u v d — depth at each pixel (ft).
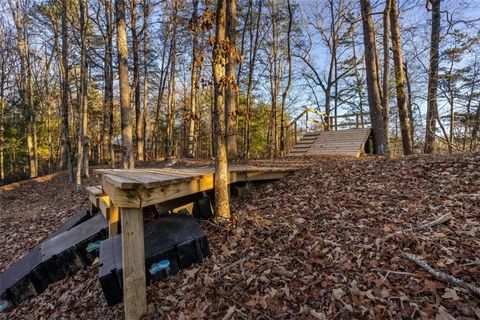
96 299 10.28
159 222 11.60
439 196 12.60
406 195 13.25
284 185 17.28
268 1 53.88
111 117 39.86
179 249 9.98
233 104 22.63
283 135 45.47
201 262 10.39
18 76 59.57
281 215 13.12
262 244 11.03
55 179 43.32
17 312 11.18
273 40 54.44
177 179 10.57
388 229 10.51
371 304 7.45
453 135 38.50
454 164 15.49
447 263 8.34
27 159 73.00
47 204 29.04
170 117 57.16
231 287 8.97
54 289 11.79
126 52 25.34
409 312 7.03
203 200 13.89
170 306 8.66
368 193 14.16
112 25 40.34
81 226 14.43
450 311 6.88
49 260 12.03
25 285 11.62
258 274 9.35
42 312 10.65
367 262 9.02
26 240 18.65
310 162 26.84
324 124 46.88
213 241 11.64
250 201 15.51
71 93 63.05
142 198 8.86
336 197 14.28
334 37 59.00
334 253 9.73
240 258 10.39
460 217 10.62
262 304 8.14
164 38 57.72
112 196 9.34
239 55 12.90
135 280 8.55
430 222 10.47
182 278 9.73
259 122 71.26
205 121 84.07
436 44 28.86
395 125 58.29
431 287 7.63
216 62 12.35
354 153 33.24
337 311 7.45
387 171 16.63
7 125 61.62
